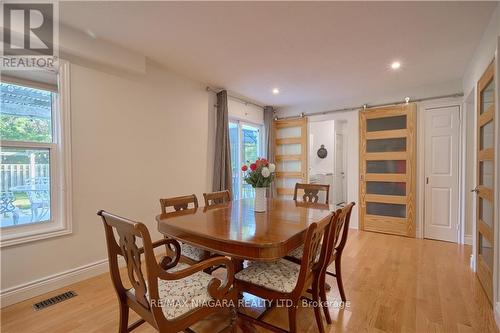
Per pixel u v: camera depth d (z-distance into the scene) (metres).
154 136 3.12
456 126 3.61
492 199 2.04
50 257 2.25
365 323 1.79
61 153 2.32
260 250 1.39
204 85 3.82
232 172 4.53
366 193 4.30
